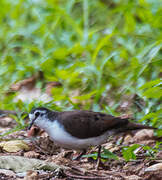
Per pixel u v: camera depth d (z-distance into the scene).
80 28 16.70
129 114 11.67
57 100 12.03
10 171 8.23
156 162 8.95
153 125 10.80
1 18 18.97
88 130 8.78
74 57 15.27
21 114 12.52
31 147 10.05
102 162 9.18
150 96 9.95
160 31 14.47
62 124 8.90
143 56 13.11
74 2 17.22
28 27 17.38
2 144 9.95
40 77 14.82
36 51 15.42
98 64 14.34
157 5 15.56
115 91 13.26
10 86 14.55
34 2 18.30
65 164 8.88
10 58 16.08
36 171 8.19
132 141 10.52
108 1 18.80
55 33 16.62
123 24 16.50
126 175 8.55
